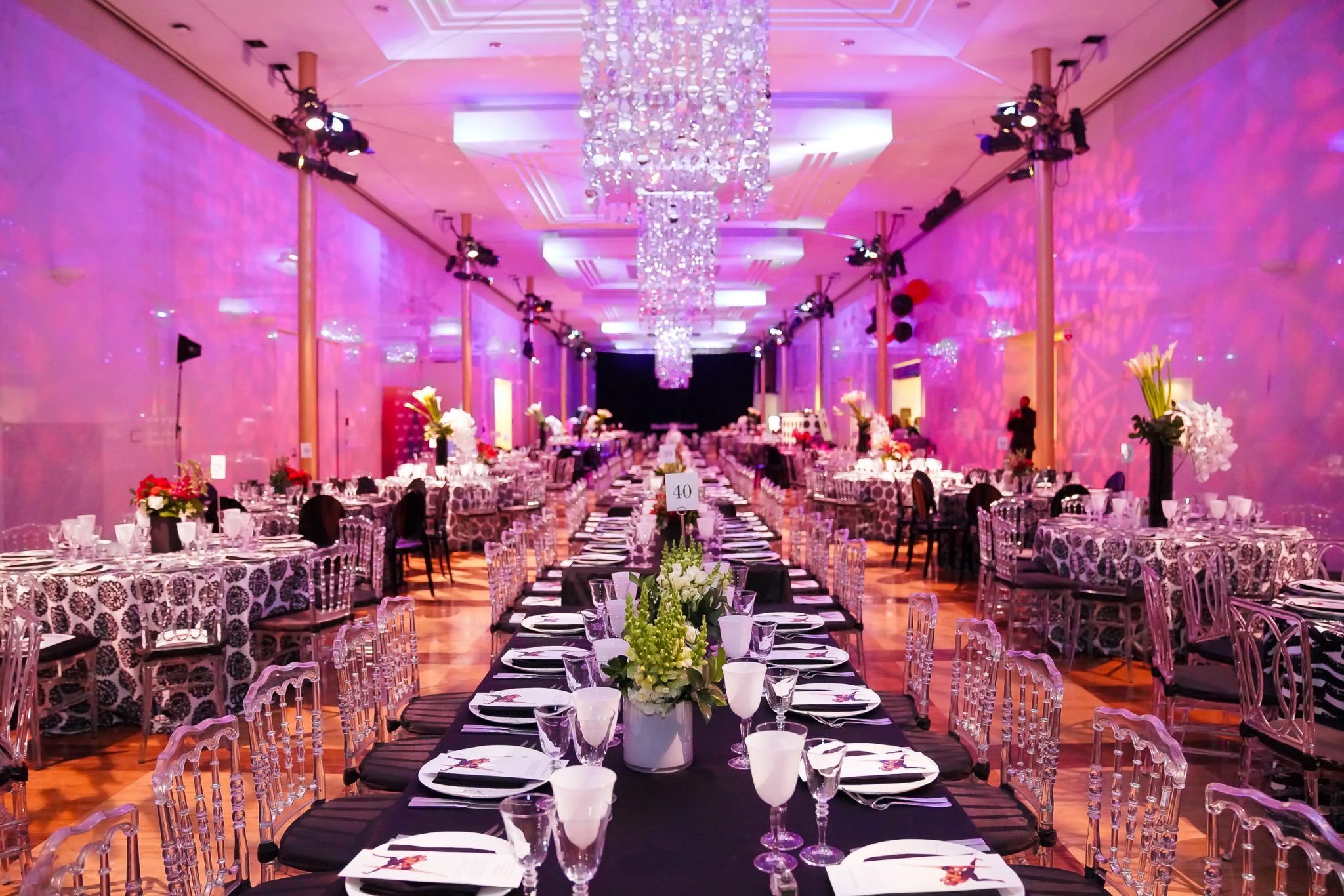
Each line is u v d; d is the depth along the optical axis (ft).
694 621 7.87
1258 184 23.98
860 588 15.15
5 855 10.17
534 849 4.30
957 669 9.69
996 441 43.39
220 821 6.39
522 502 39.52
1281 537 18.70
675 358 63.16
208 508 22.45
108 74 24.91
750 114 20.04
